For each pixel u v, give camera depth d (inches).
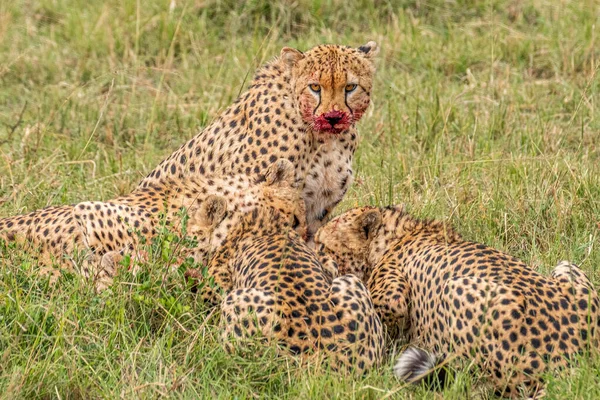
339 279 332.2
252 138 423.5
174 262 357.7
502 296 313.9
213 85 617.3
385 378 312.0
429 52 676.7
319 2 726.5
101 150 551.8
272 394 312.7
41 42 723.4
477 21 724.0
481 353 314.0
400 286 361.4
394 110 583.8
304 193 427.2
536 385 307.1
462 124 566.9
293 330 318.7
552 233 430.9
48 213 409.1
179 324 333.7
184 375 309.4
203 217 382.0
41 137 533.3
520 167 488.7
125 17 730.8
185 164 447.2
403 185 486.9
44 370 307.4
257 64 657.0
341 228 395.9
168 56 679.7
